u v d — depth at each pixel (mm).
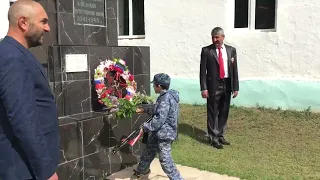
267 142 5809
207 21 7945
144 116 5027
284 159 5043
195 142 5973
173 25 8422
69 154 3885
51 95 2275
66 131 3830
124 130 4652
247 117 7000
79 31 4922
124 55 5000
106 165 4410
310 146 5531
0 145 2080
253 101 7523
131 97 4637
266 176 4395
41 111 2189
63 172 3830
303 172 4531
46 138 2209
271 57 7348
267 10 7527
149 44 8844
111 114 4391
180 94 8398
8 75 1951
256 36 7453
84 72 4406
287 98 7148
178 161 4984
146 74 5434
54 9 4594
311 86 6875
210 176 4438
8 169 2082
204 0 7914
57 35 4629
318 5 6730
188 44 8281
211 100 5699
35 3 2221
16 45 2078
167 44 8570
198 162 4938
